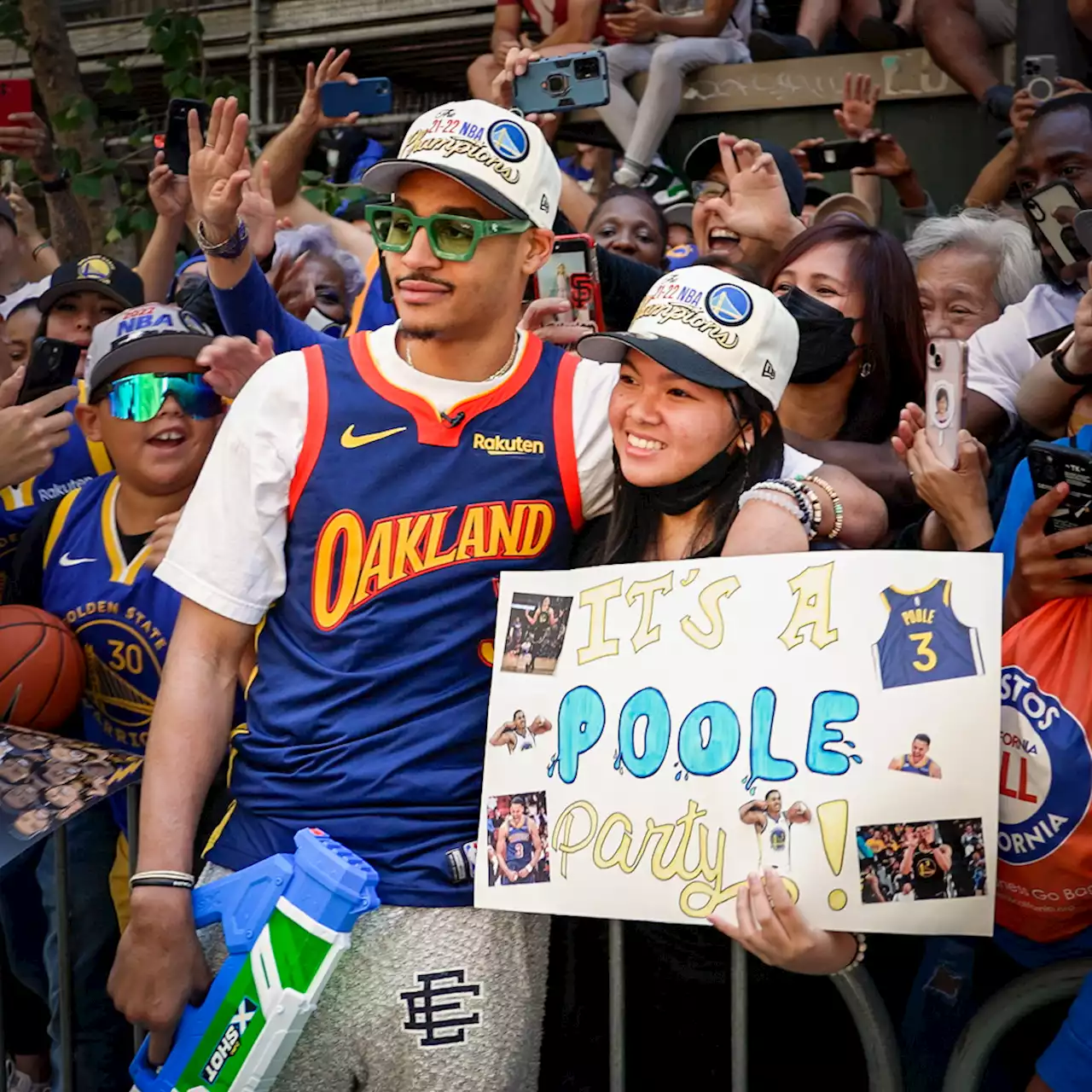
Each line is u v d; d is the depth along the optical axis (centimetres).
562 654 236
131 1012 232
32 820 252
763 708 221
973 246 356
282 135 433
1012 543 244
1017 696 225
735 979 230
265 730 246
